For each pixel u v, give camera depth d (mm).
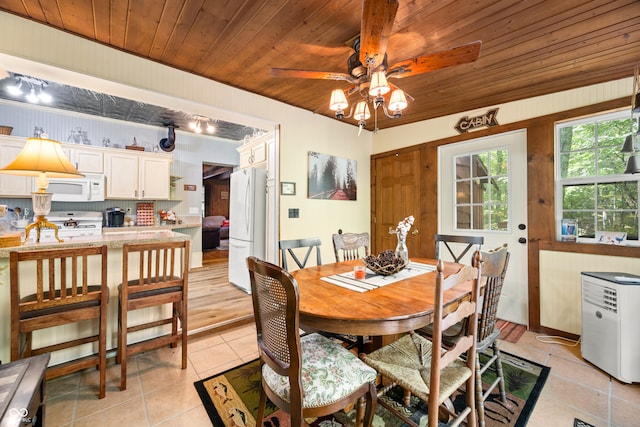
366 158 4074
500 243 2936
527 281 2742
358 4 1564
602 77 2326
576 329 2455
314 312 1216
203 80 2451
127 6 1600
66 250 1581
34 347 1855
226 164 5977
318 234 3480
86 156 4145
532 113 2732
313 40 1914
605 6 1543
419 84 2504
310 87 2680
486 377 1901
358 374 1201
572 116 2500
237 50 2049
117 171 4395
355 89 1956
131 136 4852
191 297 3561
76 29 1819
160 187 4781
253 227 3732
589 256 2395
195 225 5312
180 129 5227
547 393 1723
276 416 1541
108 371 1966
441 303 1018
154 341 1898
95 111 4223
